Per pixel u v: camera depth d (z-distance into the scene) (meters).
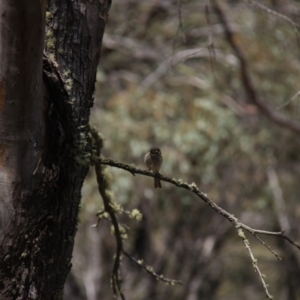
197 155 14.37
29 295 4.70
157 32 16.97
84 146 4.97
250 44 15.09
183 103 14.70
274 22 14.44
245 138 14.96
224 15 14.05
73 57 5.07
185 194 15.80
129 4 17.47
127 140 14.25
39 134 4.64
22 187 4.63
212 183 16.33
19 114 4.49
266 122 15.54
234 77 15.50
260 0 14.52
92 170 14.73
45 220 4.73
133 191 15.09
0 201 4.62
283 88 15.29
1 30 4.28
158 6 16.86
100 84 16.45
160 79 15.46
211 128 14.02
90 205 14.55
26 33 4.27
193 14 16.03
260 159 15.95
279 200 16.88
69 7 5.11
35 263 4.72
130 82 16.33
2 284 4.66
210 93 14.70
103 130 14.59
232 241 23.62
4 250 4.64
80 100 5.05
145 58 16.97
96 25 5.21
